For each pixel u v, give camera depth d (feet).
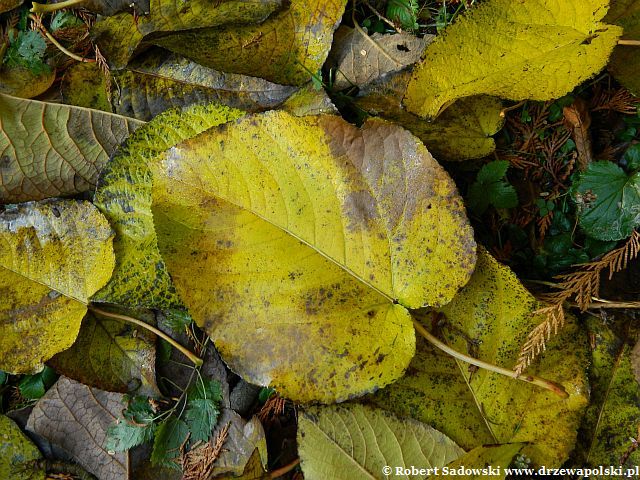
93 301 1.50
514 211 1.57
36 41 1.60
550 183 1.56
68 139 1.56
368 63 1.55
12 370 1.48
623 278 1.50
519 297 1.39
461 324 1.41
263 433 1.49
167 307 1.50
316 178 1.34
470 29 1.36
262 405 1.57
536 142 1.56
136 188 1.50
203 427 1.53
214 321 1.34
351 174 1.34
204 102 1.54
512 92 1.42
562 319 1.35
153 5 1.46
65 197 1.60
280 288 1.34
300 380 1.34
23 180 1.56
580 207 1.47
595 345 1.43
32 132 1.56
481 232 1.55
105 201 1.50
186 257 1.34
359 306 1.35
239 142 1.34
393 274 1.35
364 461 1.38
